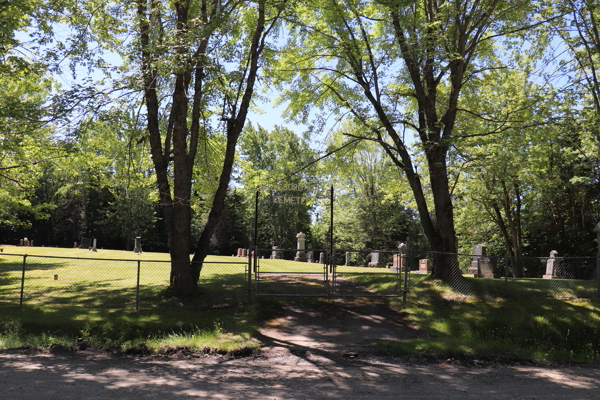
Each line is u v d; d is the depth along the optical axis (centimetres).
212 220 1595
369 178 4684
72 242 6538
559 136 1761
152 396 744
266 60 1725
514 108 1852
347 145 2123
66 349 1080
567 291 1697
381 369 1013
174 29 1414
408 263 1661
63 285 1706
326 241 6169
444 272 1759
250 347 1128
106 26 1476
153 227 6206
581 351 1339
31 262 2502
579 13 1638
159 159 1586
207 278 1877
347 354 1116
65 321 1222
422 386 885
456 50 1620
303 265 2594
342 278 2009
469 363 1105
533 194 3388
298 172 2062
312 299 1594
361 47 1884
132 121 1562
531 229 3816
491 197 3144
